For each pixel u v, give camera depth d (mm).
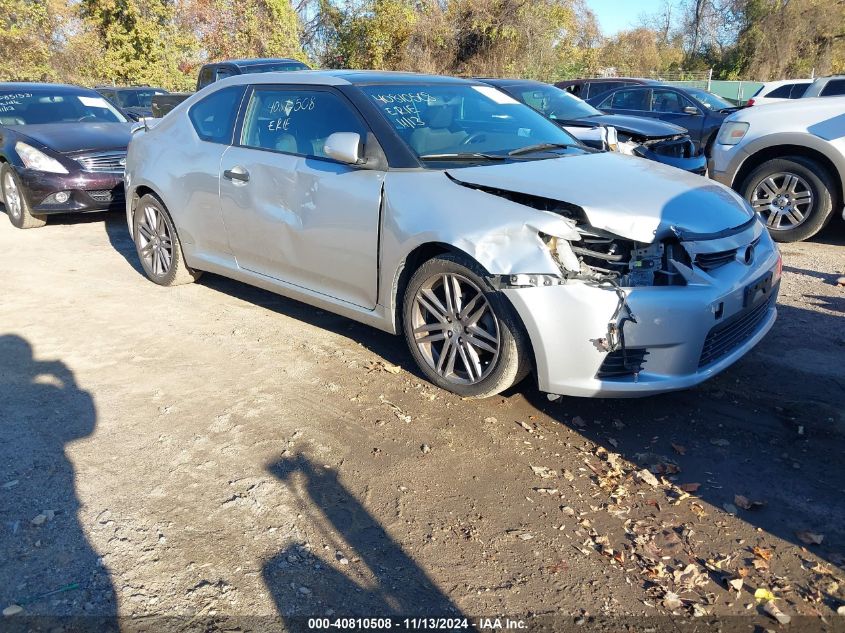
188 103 5348
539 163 3900
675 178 3900
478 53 28750
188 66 26719
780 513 2861
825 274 5949
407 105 4219
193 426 3494
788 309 5109
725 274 3402
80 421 3533
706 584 2490
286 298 5465
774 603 2400
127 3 23469
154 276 5699
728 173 7250
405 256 3684
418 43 28641
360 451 3279
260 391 3873
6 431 3422
